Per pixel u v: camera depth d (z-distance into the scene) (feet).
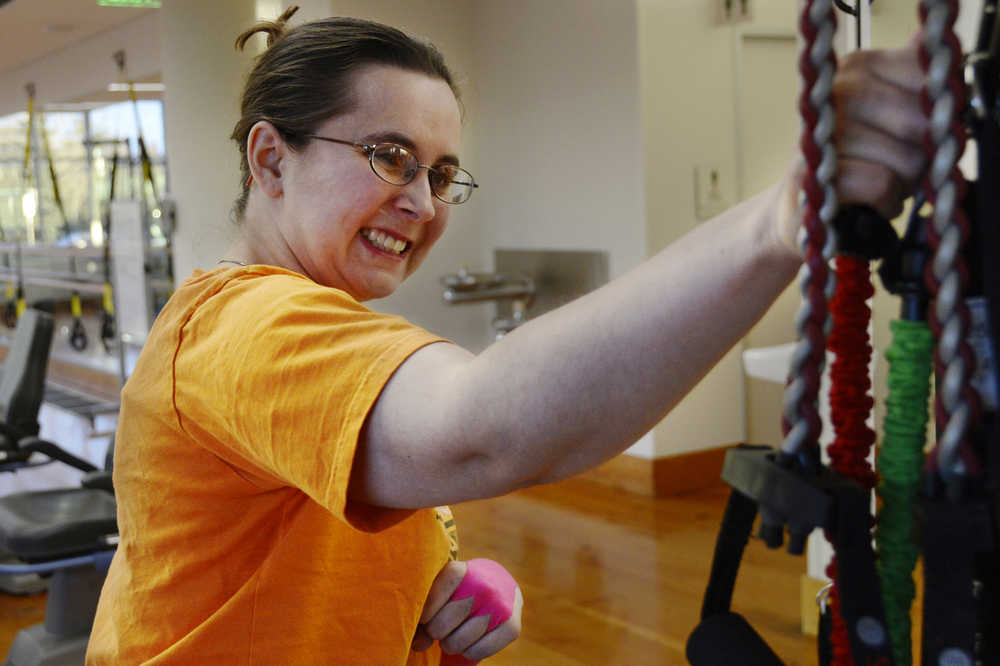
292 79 2.97
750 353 13.88
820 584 9.85
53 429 23.47
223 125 16.74
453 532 3.74
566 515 14.66
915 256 1.49
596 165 16.06
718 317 1.73
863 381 1.56
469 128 18.26
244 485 2.71
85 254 26.32
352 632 2.91
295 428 2.19
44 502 10.82
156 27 22.30
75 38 25.72
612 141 15.72
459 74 3.32
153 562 2.85
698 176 15.75
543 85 16.85
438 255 18.26
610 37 15.52
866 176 1.39
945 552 1.37
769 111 16.40
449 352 2.14
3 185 33.50
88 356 28.12
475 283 16.76
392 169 2.95
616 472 16.01
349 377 2.14
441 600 3.25
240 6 16.46
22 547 9.85
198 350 2.51
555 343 1.86
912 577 1.55
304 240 3.05
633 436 1.87
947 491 1.40
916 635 5.97
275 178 3.08
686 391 1.81
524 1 17.01
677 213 15.60
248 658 2.77
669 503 15.07
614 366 1.81
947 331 1.33
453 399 1.98
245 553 2.80
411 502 2.12
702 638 1.84
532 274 17.46
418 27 17.48
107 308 23.66
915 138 1.40
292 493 2.80
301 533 2.81
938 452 1.38
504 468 1.95
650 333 1.78
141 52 23.15
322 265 3.07
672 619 10.64
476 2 18.02
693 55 15.56
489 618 3.30
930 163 1.33
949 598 1.37
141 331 20.11
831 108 1.38
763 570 11.79
